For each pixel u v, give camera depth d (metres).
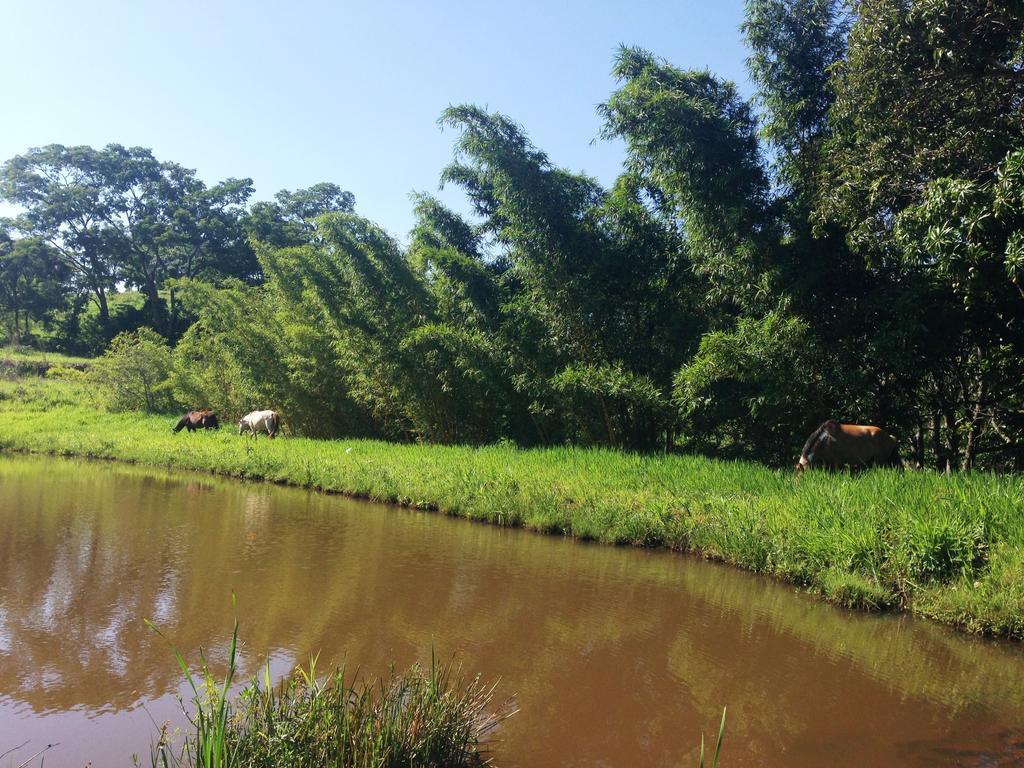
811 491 8.03
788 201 10.99
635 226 12.99
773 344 10.18
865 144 9.26
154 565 7.30
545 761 3.69
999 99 8.17
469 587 6.66
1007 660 5.12
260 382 19.12
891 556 6.46
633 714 4.24
